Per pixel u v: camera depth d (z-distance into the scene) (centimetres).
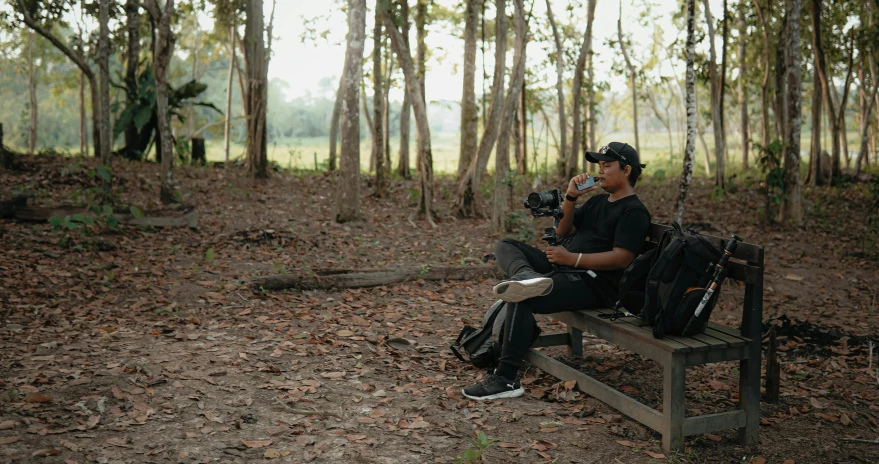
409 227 1050
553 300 397
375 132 1274
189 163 1570
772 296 747
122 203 916
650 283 346
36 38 3369
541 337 481
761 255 332
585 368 469
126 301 579
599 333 390
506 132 1023
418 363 464
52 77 3453
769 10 1537
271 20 1964
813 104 1598
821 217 1224
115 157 1542
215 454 313
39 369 408
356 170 1019
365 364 454
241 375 418
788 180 1154
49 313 532
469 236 1002
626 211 392
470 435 348
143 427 338
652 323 350
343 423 356
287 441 331
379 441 336
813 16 1519
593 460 325
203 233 874
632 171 399
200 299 595
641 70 2162
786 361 501
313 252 834
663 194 1464
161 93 921
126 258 714
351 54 990
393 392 405
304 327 532
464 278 738
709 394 423
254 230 887
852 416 396
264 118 1395
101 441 318
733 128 3556
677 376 329
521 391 403
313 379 418
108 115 916
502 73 1139
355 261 803
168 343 473
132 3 1614
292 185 1359
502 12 1127
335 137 1862
